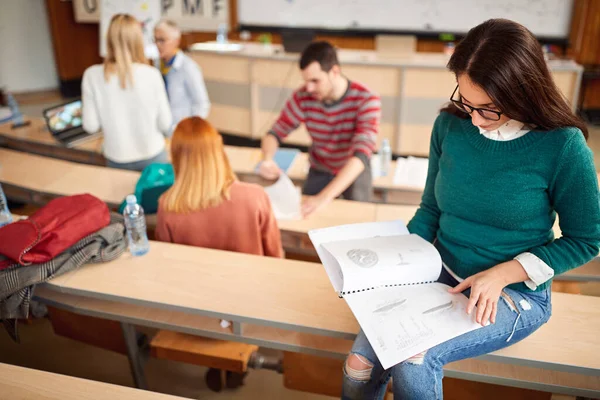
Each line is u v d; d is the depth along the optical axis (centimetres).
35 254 161
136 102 268
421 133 480
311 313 150
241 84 513
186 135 167
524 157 113
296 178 274
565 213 115
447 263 135
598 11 556
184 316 170
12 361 223
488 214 122
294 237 215
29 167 275
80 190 247
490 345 121
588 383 141
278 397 205
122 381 212
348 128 239
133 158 282
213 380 204
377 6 620
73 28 690
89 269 171
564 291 206
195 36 703
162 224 183
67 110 347
